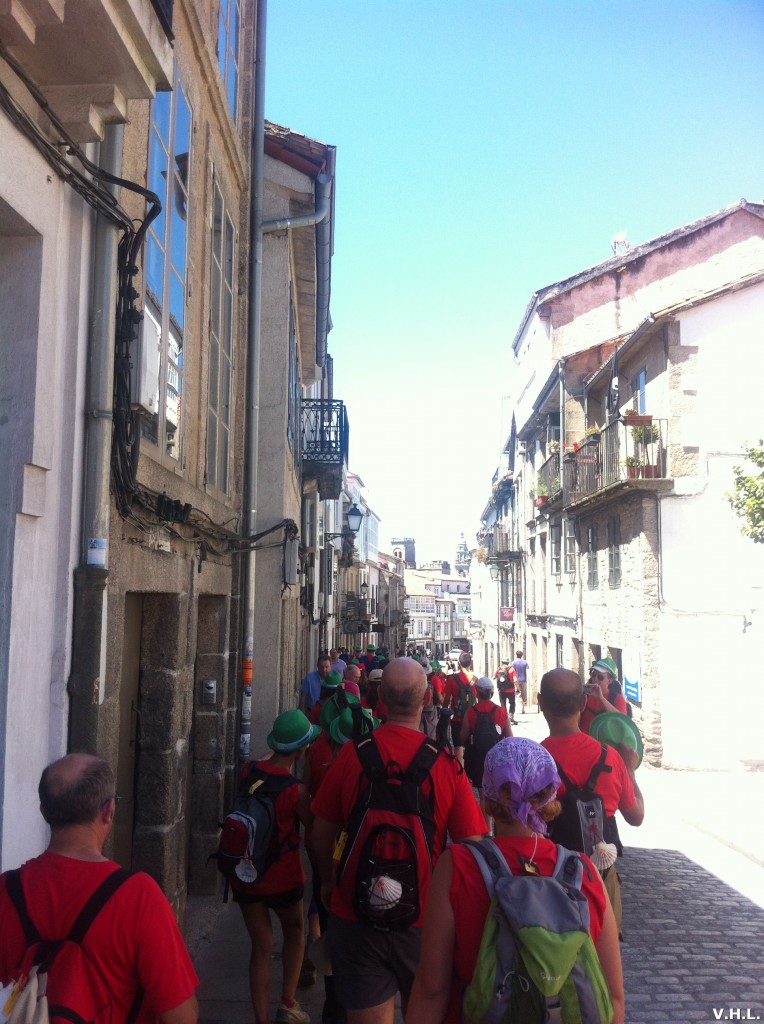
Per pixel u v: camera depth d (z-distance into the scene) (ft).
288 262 34.94
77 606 11.85
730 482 49.44
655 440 50.72
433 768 10.77
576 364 73.61
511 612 111.45
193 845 22.94
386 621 185.47
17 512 10.40
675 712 48.70
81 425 12.07
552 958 6.44
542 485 80.84
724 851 28.94
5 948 6.62
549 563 86.63
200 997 16.08
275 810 14.20
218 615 24.21
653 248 82.94
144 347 13.82
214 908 21.68
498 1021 6.49
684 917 21.79
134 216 14.46
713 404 49.80
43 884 6.77
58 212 11.31
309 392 69.10
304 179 33.73
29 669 10.68
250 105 29.09
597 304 83.71
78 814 7.02
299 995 16.49
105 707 12.42
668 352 50.26
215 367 23.71
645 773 47.14
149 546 15.55
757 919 21.63
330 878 11.24
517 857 7.34
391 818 10.41
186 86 19.51
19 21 9.27
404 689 11.10
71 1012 6.29
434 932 7.20
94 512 12.06
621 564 55.57
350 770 10.97
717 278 81.76
